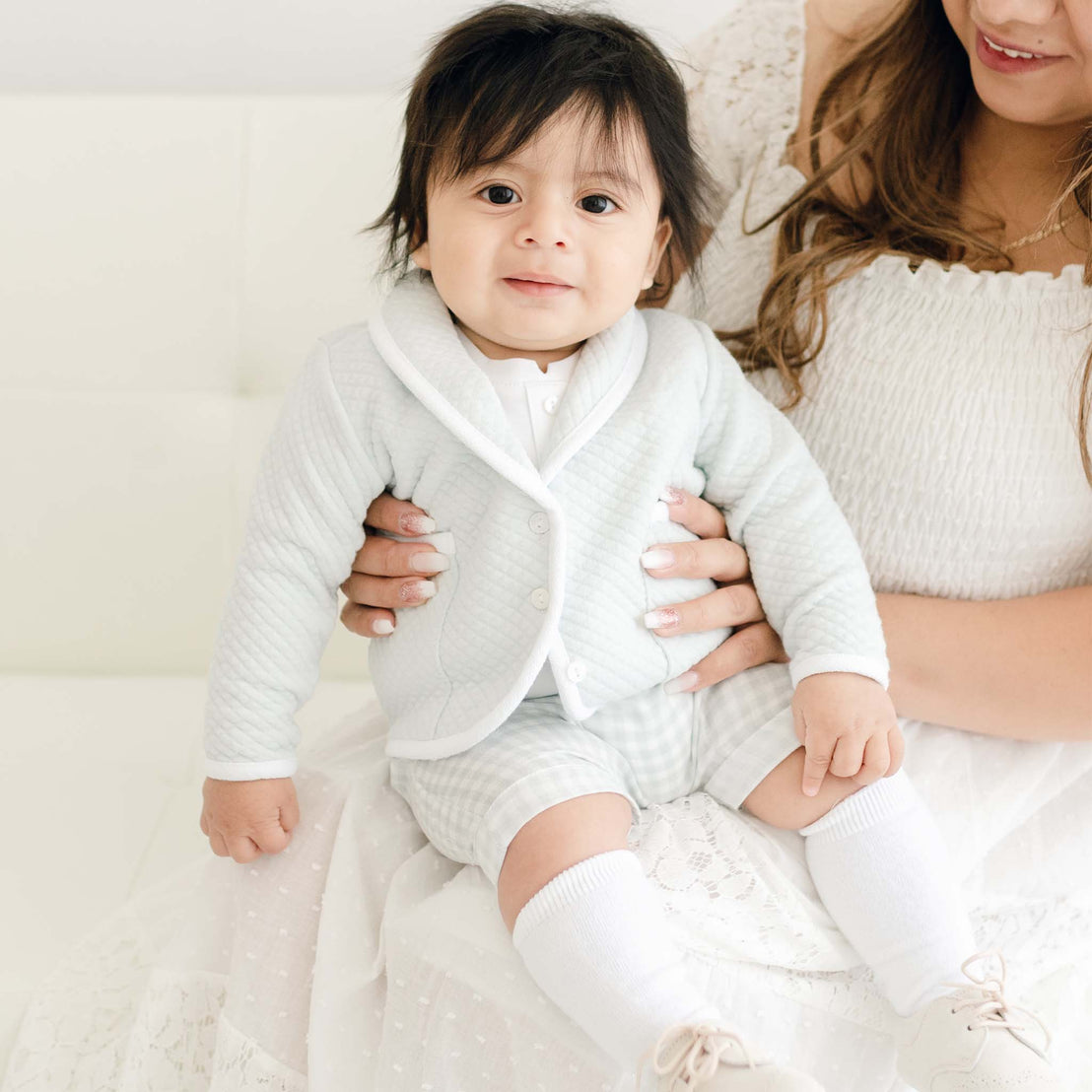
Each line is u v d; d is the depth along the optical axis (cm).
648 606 96
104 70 162
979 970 92
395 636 99
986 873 99
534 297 94
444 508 96
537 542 93
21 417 142
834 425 110
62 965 103
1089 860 100
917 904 89
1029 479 103
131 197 141
